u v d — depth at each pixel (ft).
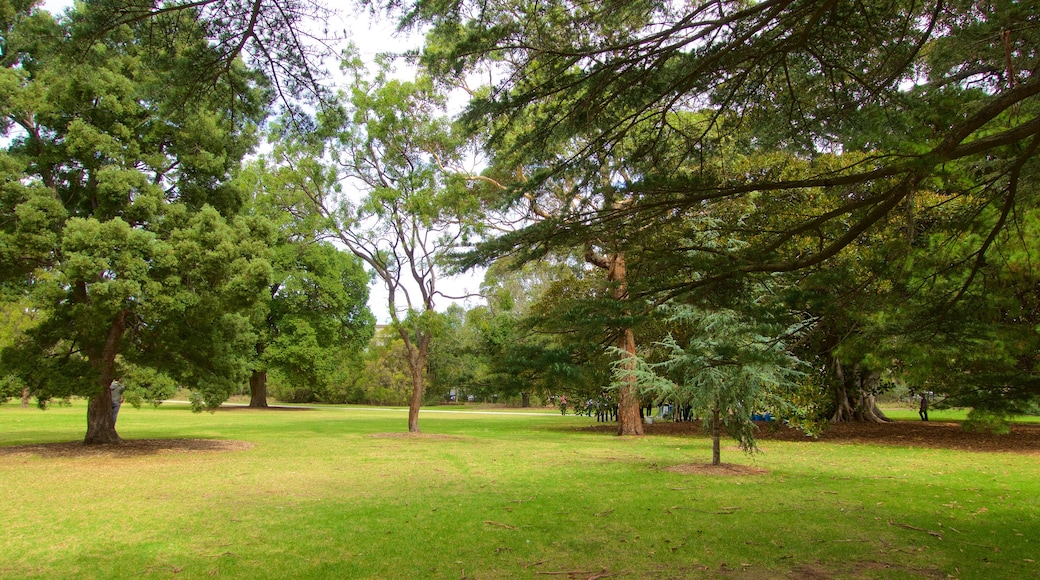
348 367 162.09
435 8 15.53
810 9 14.30
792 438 64.54
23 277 46.96
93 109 44.91
